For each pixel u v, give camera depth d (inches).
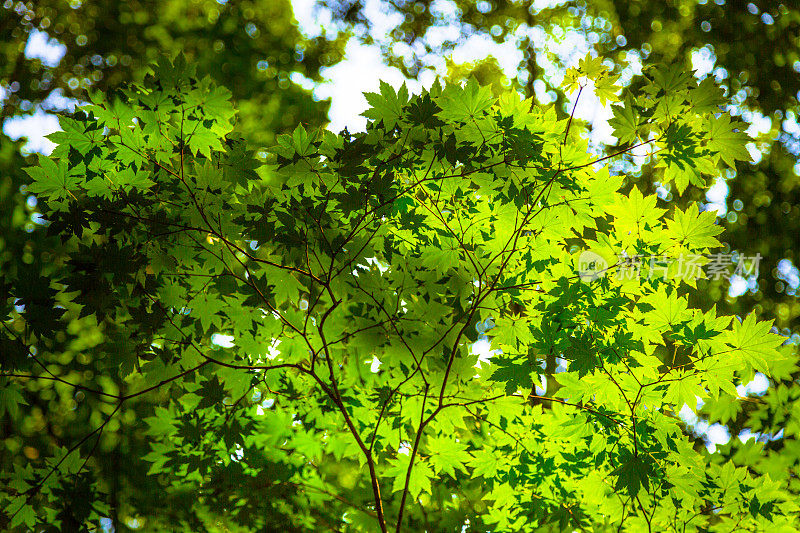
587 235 135.0
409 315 122.0
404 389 128.2
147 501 143.7
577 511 135.9
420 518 145.8
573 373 114.5
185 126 108.7
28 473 120.4
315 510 140.6
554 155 113.0
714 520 138.3
